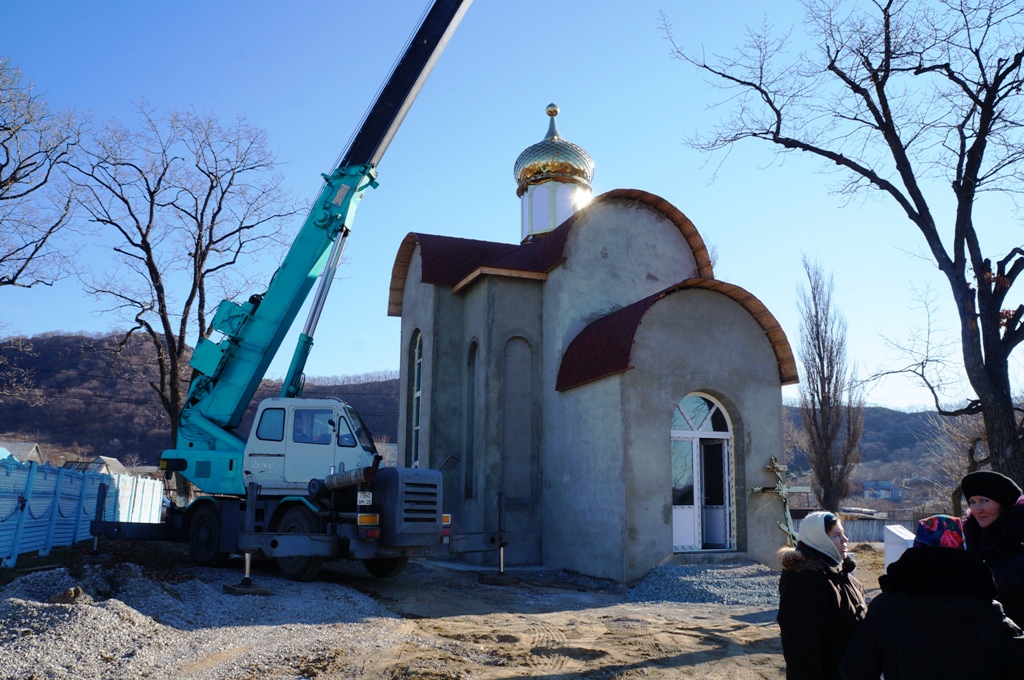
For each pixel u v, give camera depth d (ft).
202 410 51.21
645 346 53.06
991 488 14.78
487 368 62.39
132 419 249.14
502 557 51.42
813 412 119.03
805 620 13.93
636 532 50.31
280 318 52.54
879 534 118.62
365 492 41.16
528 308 64.80
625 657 28.35
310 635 30.09
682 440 55.16
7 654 23.94
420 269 76.02
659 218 67.46
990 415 47.44
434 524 43.57
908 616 11.41
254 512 40.47
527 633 32.32
